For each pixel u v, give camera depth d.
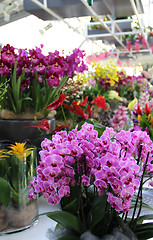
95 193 0.72
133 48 5.65
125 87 3.45
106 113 2.46
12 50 1.30
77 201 0.65
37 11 2.69
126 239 0.62
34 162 0.84
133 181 0.57
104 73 3.07
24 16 3.78
